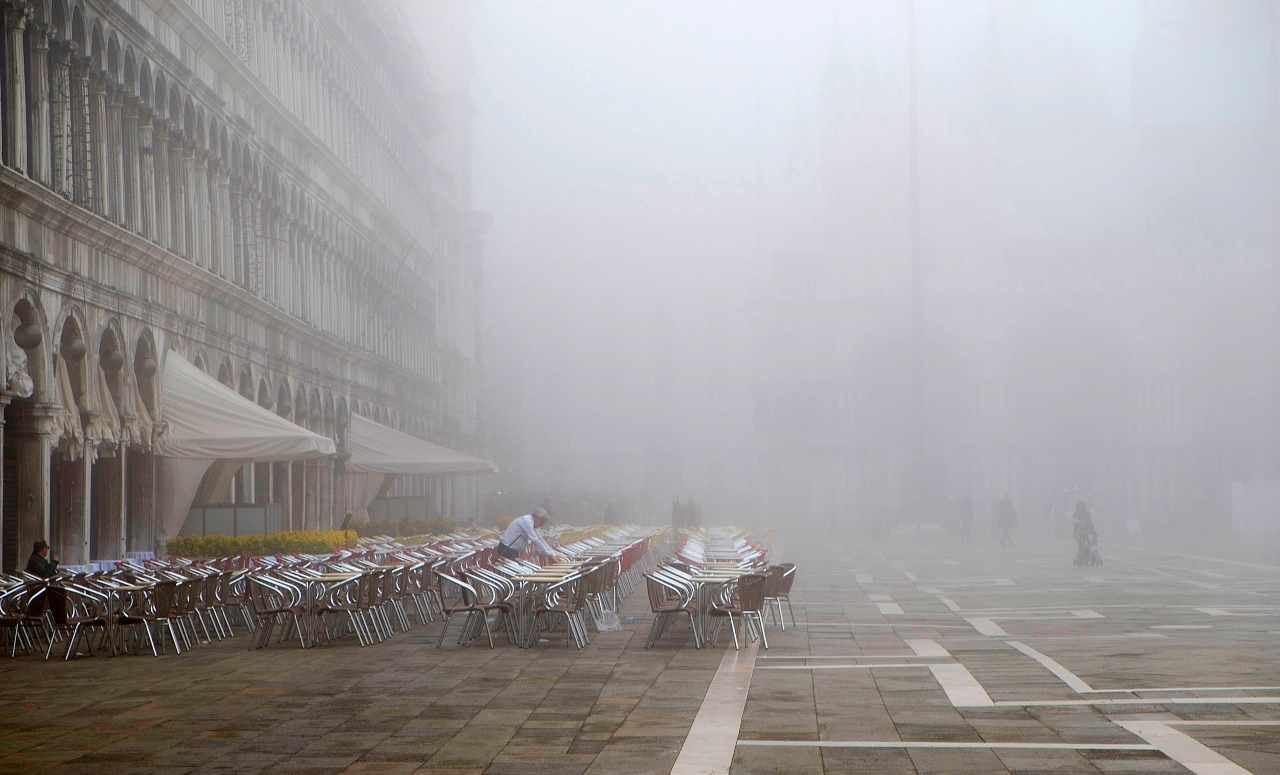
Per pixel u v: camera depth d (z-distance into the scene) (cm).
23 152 3148
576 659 2083
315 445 3481
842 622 2753
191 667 2033
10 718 1543
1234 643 2250
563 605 2302
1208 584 3953
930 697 1631
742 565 2914
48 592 2175
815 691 1695
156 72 4141
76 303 3416
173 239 4356
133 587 2245
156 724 1492
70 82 3516
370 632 2541
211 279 4462
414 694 1706
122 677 1919
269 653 2225
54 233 3303
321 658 2136
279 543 3669
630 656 2123
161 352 4031
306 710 1582
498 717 1516
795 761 1241
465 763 1252
